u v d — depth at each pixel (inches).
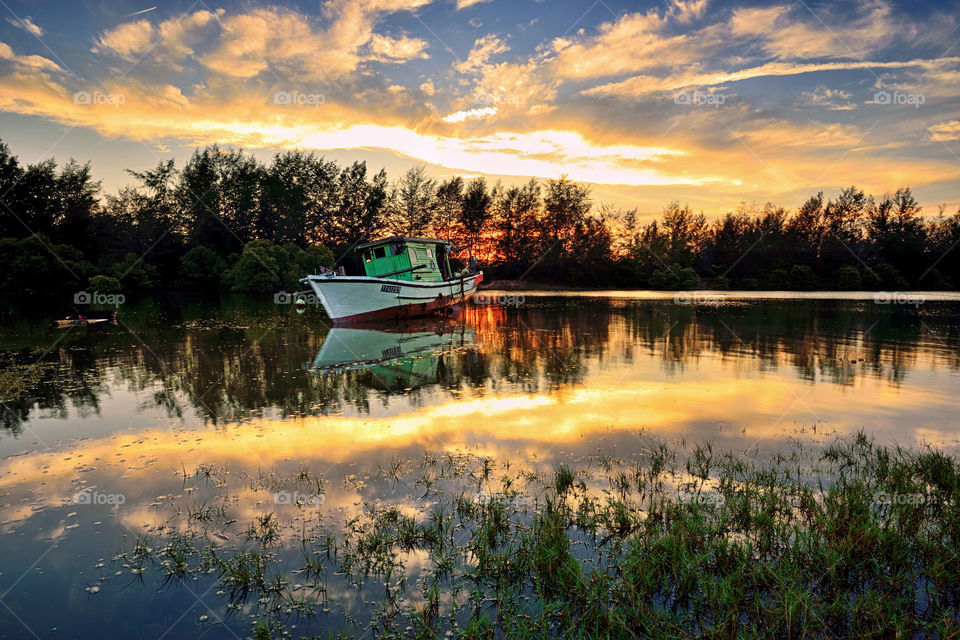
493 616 145.9
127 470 239.6
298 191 2502.5
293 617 144.5
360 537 183.2
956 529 181.8
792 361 512.1
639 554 167.8
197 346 612.1
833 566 156.7
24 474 235.1
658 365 490.6
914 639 134.5
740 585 153.5
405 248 966.4
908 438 285.6
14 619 142.5
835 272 2463.1
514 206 2938.0
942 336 697.0
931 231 2677.2
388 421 312.0
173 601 151.0
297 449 265.9
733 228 2851.9
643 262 2726.4
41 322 887.1
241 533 185.8
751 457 257.6
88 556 171.9
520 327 823.7
